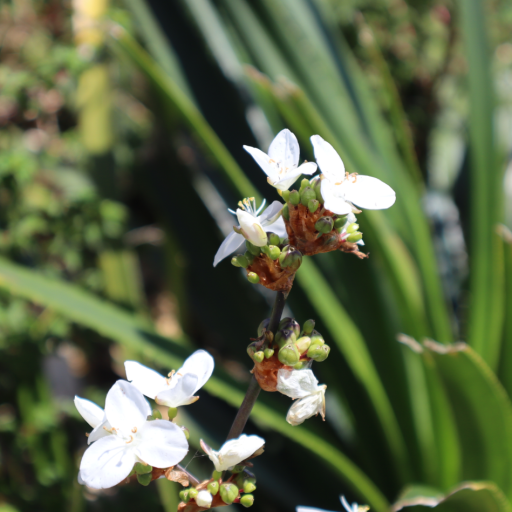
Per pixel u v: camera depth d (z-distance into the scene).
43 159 0.83
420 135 1.38
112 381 1.09
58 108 0.94
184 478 0.30
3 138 0.81
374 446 0.74
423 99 1.40
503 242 0.61
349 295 0.75
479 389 0.52
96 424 0.31
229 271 0.96
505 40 1.32
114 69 0.88
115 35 0.64
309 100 0.80
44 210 0.81
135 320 0.62
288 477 0.76
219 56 0.86
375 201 0.30
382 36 1.27
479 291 0.73
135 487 0.77
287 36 0.85
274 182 0.30
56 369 0.93
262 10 0.86
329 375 0.75
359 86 0.87
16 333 0.74
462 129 1.37
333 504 0.74
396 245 0.67
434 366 0.52
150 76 0.67
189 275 0.98
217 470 0.30
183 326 0.99
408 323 0.68
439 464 0.70
